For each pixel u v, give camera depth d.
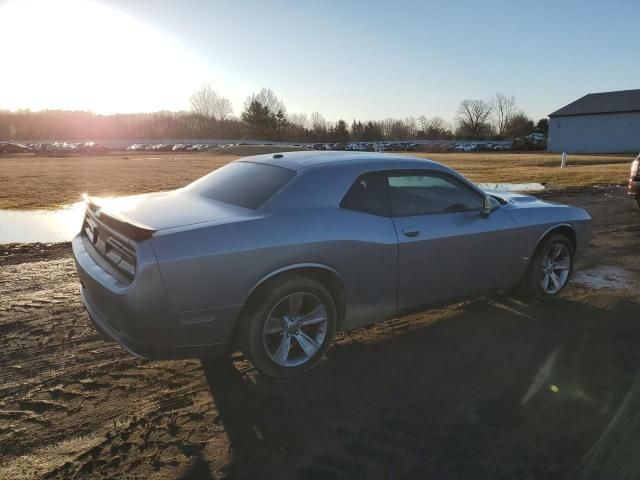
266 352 3.22
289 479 2.45
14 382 3.34
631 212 10.33
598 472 2.49
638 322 4.41
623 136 58.44
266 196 3.42
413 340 4.05
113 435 2.79
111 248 3.20
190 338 2.99
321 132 107.75
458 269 4.06
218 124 120.81
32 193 15.48
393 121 127.00
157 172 25.16
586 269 6.09
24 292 5.14
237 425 2.89
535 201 4.99
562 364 3.63
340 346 3.94
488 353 3.81
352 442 2.74
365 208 3.61
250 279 3.05
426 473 2.50
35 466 2.53
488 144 75.25
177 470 2.51
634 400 3.15
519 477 2.47
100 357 3.72
